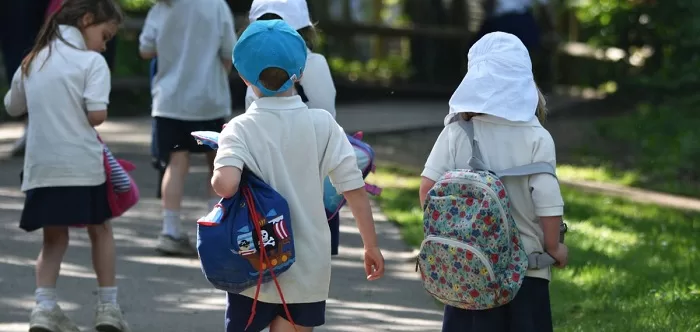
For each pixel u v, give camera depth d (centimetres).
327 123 1009
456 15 4981
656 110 3809
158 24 1719
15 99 1303
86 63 1272
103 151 1284
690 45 4006
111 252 1313
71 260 1653
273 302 992
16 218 1908
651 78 4066
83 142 1262
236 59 998
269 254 959
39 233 1809
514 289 988
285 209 964
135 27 3834
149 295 1491
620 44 4362
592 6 4447
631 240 2023
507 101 1006
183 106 1706
